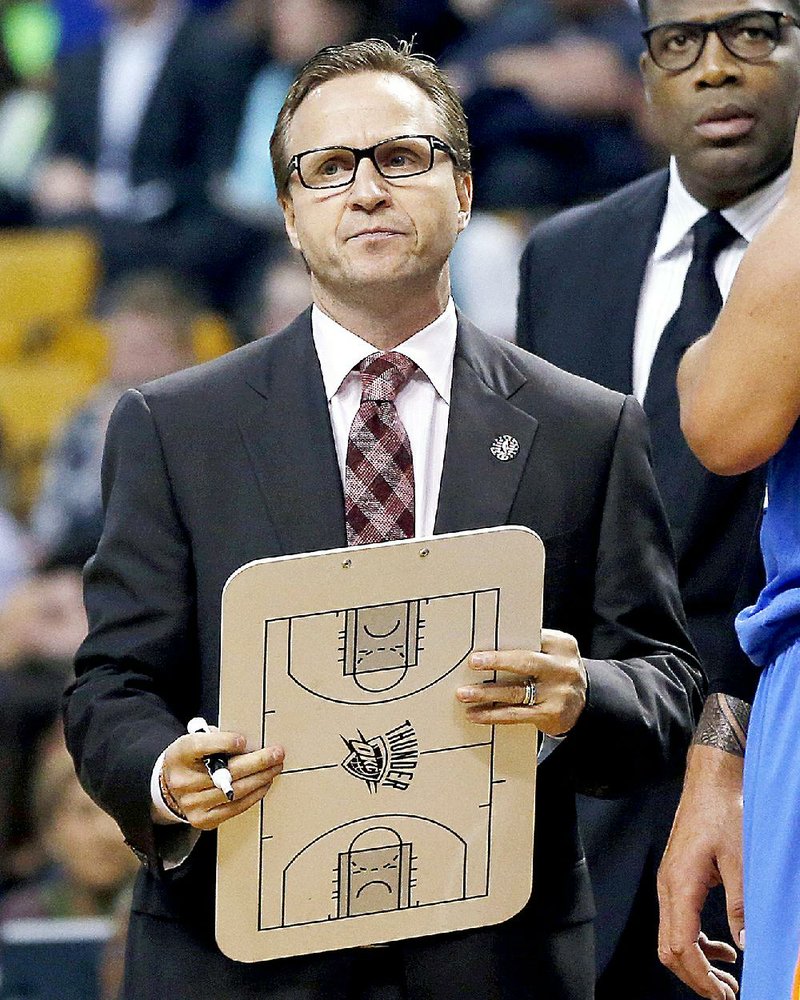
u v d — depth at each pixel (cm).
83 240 2041
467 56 1886
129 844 718
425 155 735
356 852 686
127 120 2100
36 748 1642
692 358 650
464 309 1819
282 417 745
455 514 733
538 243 1028
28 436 1997
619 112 1834
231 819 674
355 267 728
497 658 675
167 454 746
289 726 669
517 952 723
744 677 850
